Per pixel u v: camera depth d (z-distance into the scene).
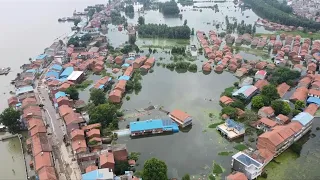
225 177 91.25
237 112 129.12
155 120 122.12
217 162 101.75
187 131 121.38
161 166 85.50
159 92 157.00
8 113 113.62
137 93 155.62
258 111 129.38
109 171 89.62
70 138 108.56
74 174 94.25
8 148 110.75
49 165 91.81
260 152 99.94
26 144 108.50
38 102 141.50
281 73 167.75
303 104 134.12
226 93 149.38
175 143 113.38
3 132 118.38
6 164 102.00
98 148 105.12
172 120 126.06
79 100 138.25
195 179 93.31
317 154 106.06
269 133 105.50
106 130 116.44
